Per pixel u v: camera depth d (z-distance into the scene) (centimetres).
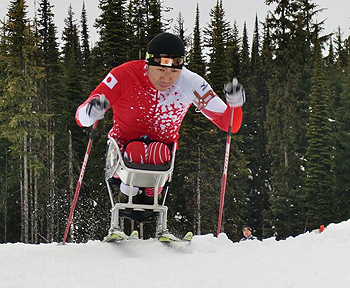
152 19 2934
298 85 3816
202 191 2734
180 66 408
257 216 3894
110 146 442
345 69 4991
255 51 6197
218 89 3055
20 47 2661
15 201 3325
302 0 3891
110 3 2889
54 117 3312
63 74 3847
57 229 2750
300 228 3241
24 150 2623
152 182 419
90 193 2800
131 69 422
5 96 2595
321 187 3219
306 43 3947
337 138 3809
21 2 2700
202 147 2745
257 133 4375
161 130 439
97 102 394
